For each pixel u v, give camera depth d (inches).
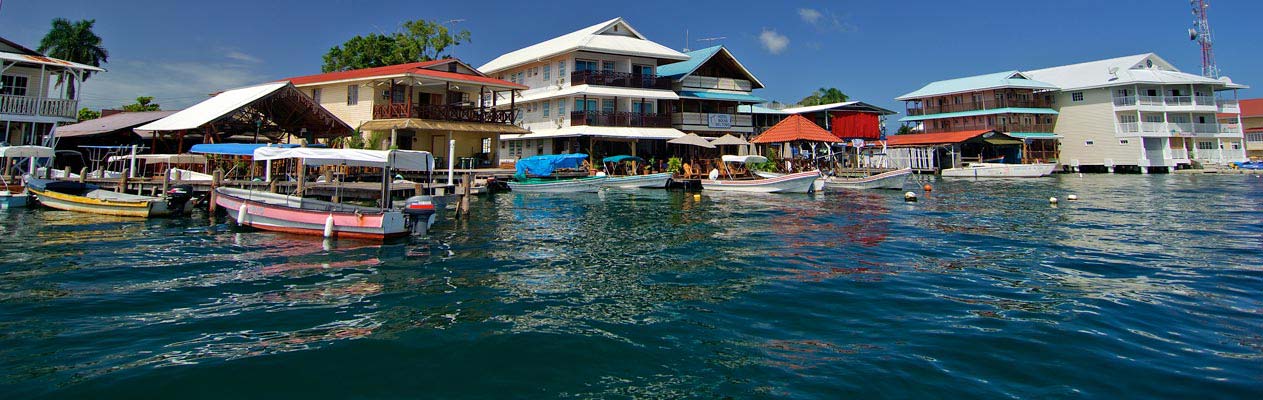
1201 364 242.8
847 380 230.1
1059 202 1035.3
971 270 440.1
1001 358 250.8
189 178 962.7
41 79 1005.8
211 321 307.9
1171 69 2470.5
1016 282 398.3
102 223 686.5
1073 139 2411.4
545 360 254.4
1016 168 2004.2
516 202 1051.9
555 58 1622.8
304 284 396.8
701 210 916.0
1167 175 2063.2
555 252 529.7
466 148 1342.3
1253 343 268.1
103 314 318.3
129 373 236.2
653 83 1672.0
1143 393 216.5
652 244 575.2
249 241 572.4
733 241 591.8
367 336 284.5
